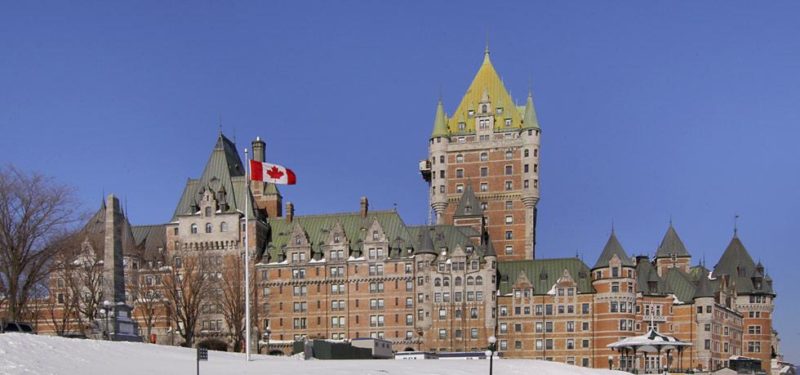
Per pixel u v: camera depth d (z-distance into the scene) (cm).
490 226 18712
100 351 7119
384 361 8831
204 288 14638
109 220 10012
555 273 16475
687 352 16088
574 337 15912
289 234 17412
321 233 17325
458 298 16050
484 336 15875
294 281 16762
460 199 18862
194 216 17200
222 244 17000
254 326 15488
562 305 16050
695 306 16212
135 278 14825
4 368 5669
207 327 16012
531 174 18638
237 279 15138
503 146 18962
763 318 18275
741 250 18788
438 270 16188
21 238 10506
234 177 17838
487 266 16050
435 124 19500
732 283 18388
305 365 7838
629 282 15850
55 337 7419
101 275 12812
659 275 17700
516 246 18462
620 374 9256
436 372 7500
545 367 8844
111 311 9681
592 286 16088
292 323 16612
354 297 16488
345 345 10400
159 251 16750
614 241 16150
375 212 17538
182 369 6769
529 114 18912
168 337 15575
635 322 15900
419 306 16150
